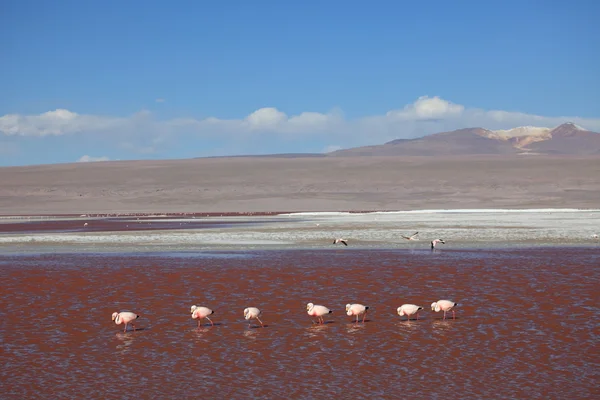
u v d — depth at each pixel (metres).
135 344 18.41
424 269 32.00
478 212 97.06
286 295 25.45
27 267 33.81
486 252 39.59
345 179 153.75
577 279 28.36
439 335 18.98
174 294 25.80
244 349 17.80
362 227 61.44
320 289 26.64
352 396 13.98
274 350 17.67
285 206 132.00
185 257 37.88
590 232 52.44
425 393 14.10
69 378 15.34
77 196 144.25
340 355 17.09
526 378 15.00
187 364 16.42
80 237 52.31
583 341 18.06
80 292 26.31
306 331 19.81
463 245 43.97
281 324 20.75
